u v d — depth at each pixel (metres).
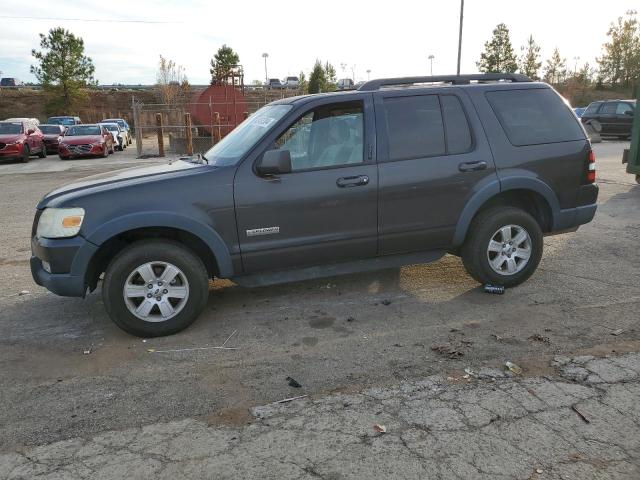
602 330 4.12
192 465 2.66
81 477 2.59
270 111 4.81
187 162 4.90
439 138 4.74
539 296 4.88
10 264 6.53
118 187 4.14
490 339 4.02
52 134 26.14
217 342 4.15
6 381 3.62
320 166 4.48
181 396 3.35
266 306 4.86
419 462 2.62
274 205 4.34
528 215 4.98
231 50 55.53
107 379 3.61
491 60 46.25
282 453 2.73
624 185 10.81
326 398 3.27
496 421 2.96
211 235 4.22
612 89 55.91
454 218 4.79
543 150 4.97
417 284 5.32
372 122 4.60
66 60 46.50
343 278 5.56
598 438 2.79
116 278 4.10
